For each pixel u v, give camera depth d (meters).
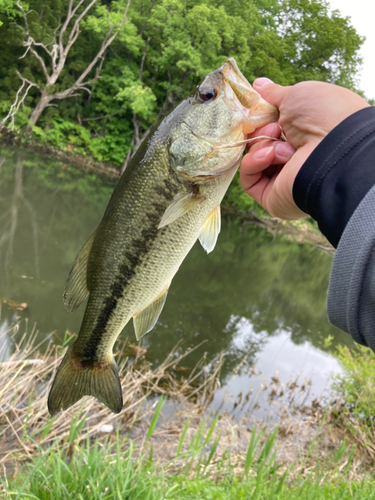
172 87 5.42
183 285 2.29
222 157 0.36
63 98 5.30
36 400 0.85
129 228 0.39
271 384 1.36
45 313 1.38
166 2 5.01
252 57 5.42
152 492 0.56
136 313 0.40
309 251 5.62
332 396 1.37
